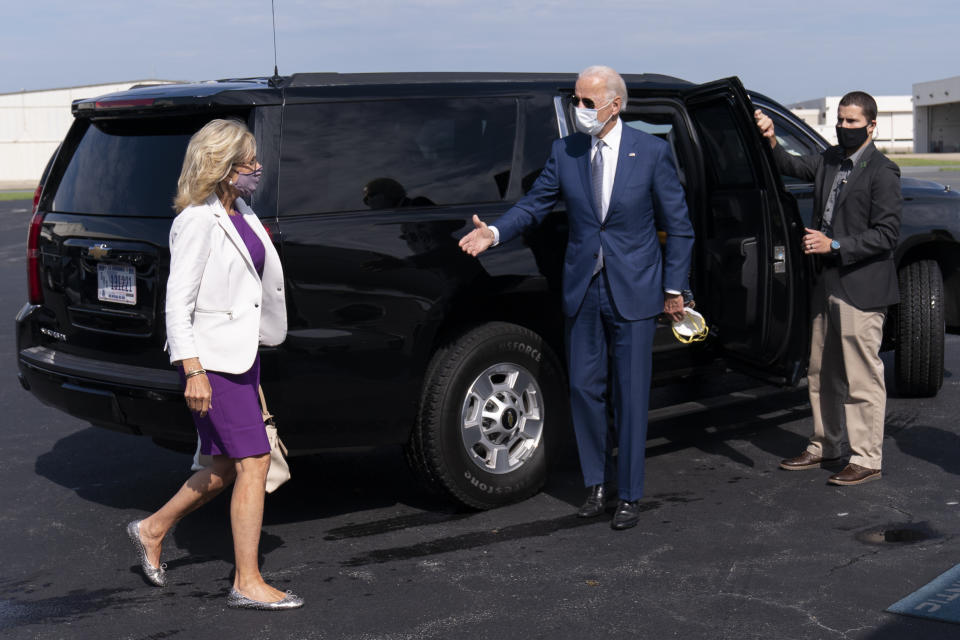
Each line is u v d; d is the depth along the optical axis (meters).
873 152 4.67
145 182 4.18
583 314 4.41
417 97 4.41
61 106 63.00
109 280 4.23
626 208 4.27
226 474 3.73
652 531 4.27
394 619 3.47
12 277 13.74
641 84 5.07
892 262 4.72
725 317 5.04
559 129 4.77
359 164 4.20
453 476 4.40
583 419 4.48
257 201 3.96
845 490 4.71
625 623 3.38
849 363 4.77
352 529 4.41
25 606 3.68
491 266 4.40
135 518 4.68
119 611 3.62
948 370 7.11
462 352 4.36
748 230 4.86
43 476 5.33
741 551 4.00
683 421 5.97
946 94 76.94
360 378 4.11
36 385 4.57
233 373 3.46
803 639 3.22
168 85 4.38
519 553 4.06
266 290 3.68
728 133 4.93
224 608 3.62
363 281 4.09
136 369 4.16
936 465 5.03
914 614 3.38
